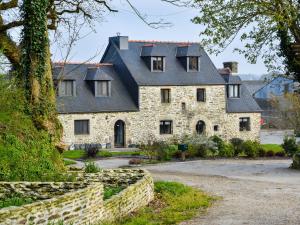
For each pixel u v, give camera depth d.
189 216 13.31
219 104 47.91
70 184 13.21
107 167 28.22
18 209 8.84
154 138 44.75
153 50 45.75
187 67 47.34
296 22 25.30
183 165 29.28
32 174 16.16
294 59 26.03
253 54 26.94
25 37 19.59
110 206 12.22
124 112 43.59
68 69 42.72
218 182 21.09
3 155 16.09
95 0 24.16
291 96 55.19
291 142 34.62
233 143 36.06
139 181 14.88
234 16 25.16
